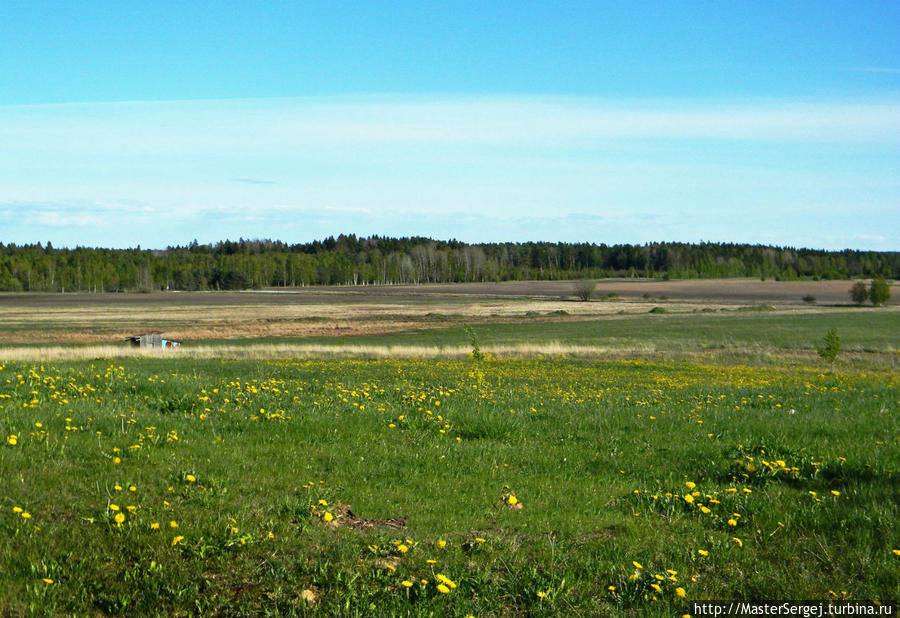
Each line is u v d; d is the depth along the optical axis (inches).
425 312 4229.8
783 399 694.5
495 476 367.2
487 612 208.8
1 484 289.0
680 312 4175.7
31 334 2763.3
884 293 4776.1
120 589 213.8
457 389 764.0
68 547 238.2
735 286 7263.8
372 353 1705.2
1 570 218.7
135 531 251.1
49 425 405.7
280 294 6742.1
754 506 301.9
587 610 212.5
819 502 303.4
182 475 317.7
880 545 257.1
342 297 6107.3
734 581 233.9
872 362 1713.8
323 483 331.9
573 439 466.9
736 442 447.5
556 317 3814.0
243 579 222.7
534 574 227.6
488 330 3043.8
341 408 540.7
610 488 349.7
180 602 208.8
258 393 596.4
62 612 200.5
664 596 221.1
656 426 512.4
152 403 516.7
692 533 278.1
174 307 4768.7
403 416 498.9
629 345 2266.2
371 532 268.8
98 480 305.1
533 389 822.5
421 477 358.0
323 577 222.4
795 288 6845.5
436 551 248.1
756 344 2279.8
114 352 1587.1
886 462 367.9
